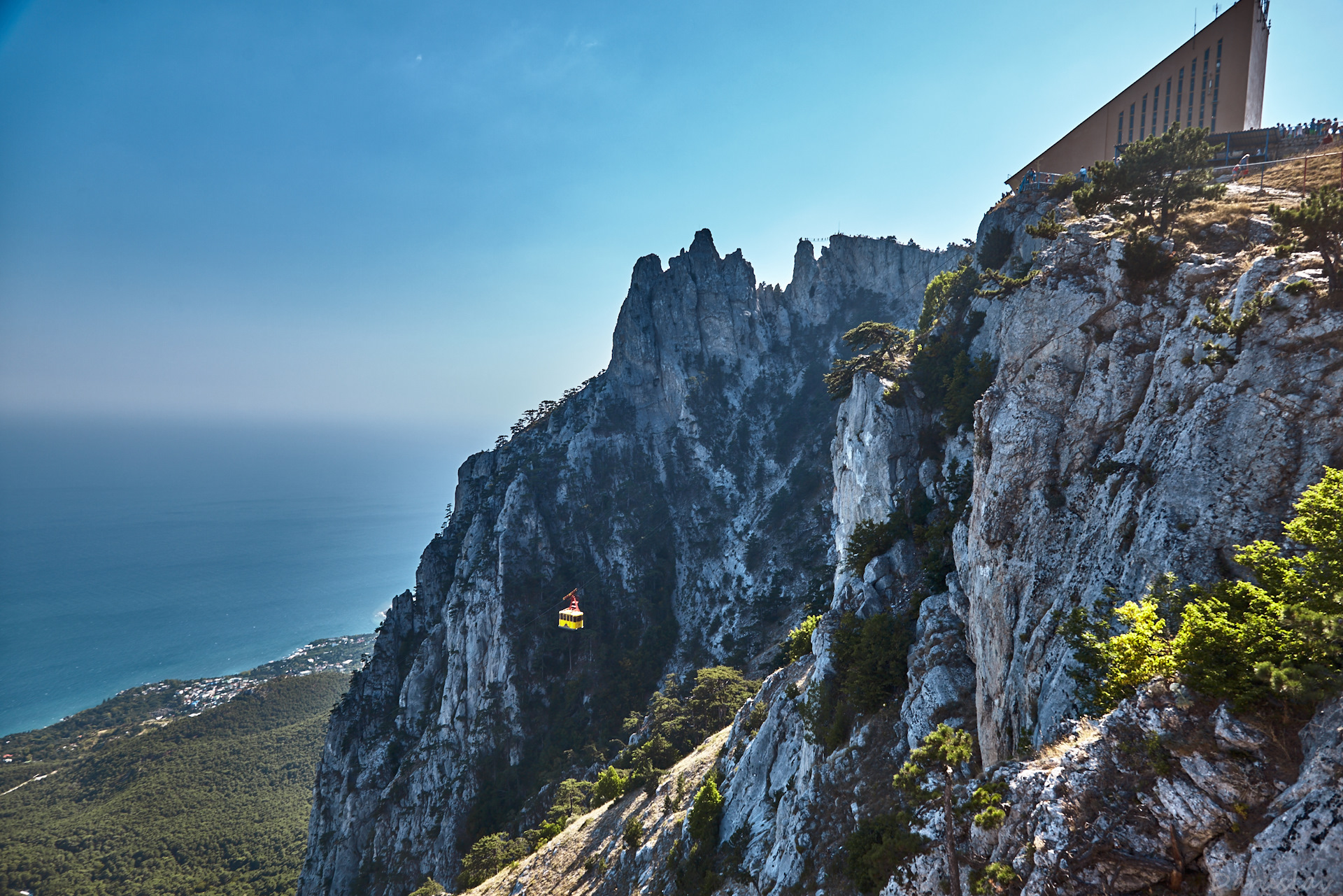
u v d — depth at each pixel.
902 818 30.84
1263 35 64.12
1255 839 13.86
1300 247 27.36
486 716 138.75
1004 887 18.67
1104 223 41.06
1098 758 18.08
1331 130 52.44
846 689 47.69
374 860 132.62
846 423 80.94
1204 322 27.91
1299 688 14.02
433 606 178.12
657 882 58.44
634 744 107.06
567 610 74.88
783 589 146.50
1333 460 22.45
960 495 54.28
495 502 178.38
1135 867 15.90
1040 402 35.94
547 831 92.56
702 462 188.88
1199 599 19.95
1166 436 27.92
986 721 34.28
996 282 61.72
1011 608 33.16
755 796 55.62
